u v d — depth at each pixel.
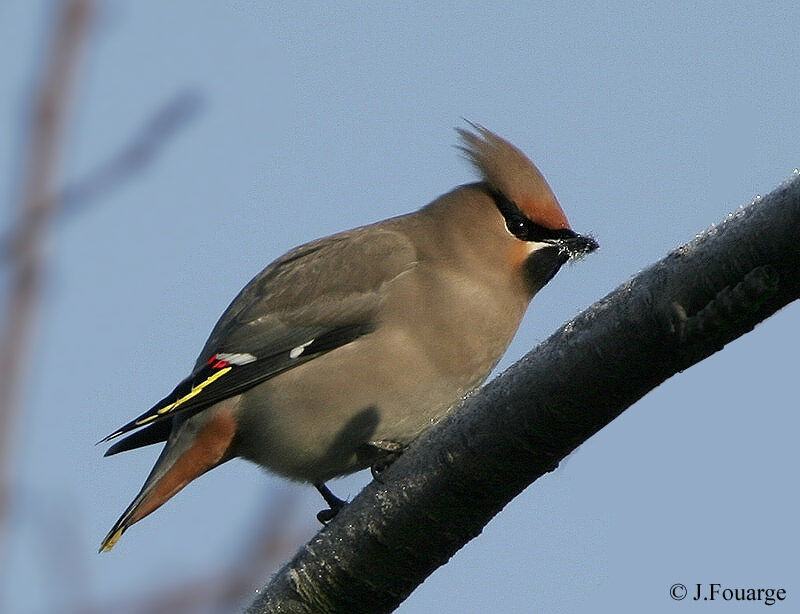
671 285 5.66
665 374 5.88
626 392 5.98
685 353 5.71
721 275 5.50
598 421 6.16
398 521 6.89
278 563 7.36
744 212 5.48
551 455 6.36
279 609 7.36
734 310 5.46
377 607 7.23
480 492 6.62
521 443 6.34
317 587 7.23
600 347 5.92
